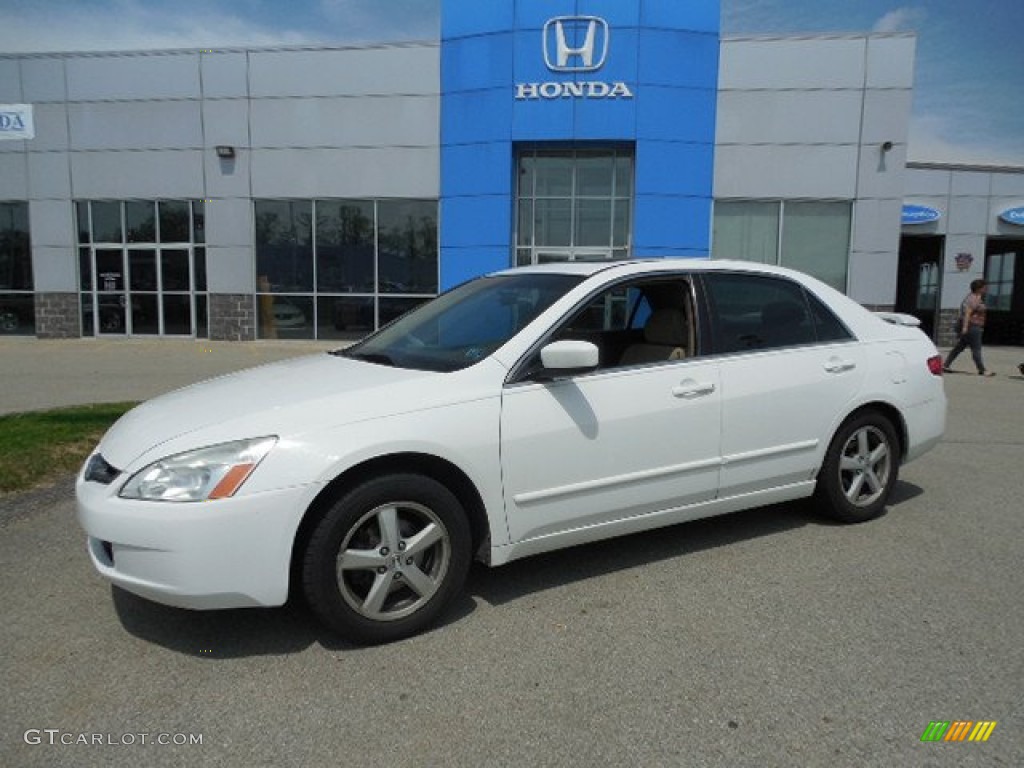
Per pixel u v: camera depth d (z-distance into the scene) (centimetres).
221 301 1762
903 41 1609
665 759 240
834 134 1636
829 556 415
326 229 1728
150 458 295
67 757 242
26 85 1744
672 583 378
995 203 2078
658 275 409
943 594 365
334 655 307
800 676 289
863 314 486
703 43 1598
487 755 243
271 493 289
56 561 404
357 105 1675
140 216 1775
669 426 382
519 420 340
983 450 703
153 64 1712
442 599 327
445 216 1670
